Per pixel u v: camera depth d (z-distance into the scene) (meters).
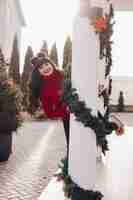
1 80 6.63
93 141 3.50
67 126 5.34
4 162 6.63
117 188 4.61
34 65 5.77
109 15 3.61
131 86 18.05
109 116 3.70
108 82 4.66
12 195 4.73
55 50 17.72
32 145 8.41
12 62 17.08
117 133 3.62
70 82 3.55
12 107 6.60
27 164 6.50
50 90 5.54
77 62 3.50
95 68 3.47
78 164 3.54
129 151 6.91
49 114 5.53
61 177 3.78
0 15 15.84
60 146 8.35
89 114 3.43
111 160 6.19
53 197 4.38
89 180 3.53
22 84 16.64
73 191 3.56
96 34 3.44
